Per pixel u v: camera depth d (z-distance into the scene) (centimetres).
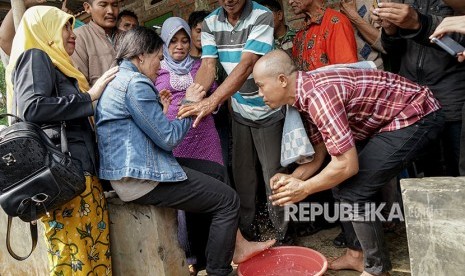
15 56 185
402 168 196
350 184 201
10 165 155
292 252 229
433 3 228
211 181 196
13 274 266
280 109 246
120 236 205
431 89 231
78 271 180
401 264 236
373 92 188
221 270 204
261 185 308
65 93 181
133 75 182
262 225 308
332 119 176
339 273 235
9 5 451
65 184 163
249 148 264
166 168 186
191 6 508
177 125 191
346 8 287
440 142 262
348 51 249
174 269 201
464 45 203
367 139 215
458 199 124
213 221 200
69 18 195
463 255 125
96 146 200
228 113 295
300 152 202
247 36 236
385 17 206
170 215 201
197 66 259
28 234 248
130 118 183
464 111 180
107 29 280
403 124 191
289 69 185
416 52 234
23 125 161
